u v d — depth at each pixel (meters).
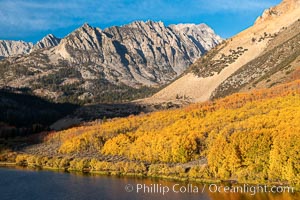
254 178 116.88
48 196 111.50
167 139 160.62
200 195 104.81
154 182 128.38
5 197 111.62
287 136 110.19
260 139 118.31
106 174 154.00
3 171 168.12
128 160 170.62
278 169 111.19
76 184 129.25
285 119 134.75
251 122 141.50
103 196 109.38
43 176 150.62
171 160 154.62
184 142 150.75
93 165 166.50
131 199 104.50
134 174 148.50
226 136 135.38
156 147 159.88
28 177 148.25
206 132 157.88
